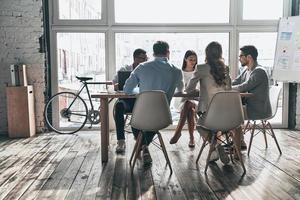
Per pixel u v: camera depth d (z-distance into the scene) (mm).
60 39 5840
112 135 5457
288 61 5559
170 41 5914
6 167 3730
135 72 3707
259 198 2840
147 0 5824
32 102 5523
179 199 2834
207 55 3676
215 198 2850
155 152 4336
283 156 4129
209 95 3609
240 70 5094
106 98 3850
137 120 3463
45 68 5688
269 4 5973
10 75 5598
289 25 5570
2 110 5625
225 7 5941
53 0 5688
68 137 5352
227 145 4043
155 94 3400
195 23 5875
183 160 3969
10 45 5586
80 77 5555
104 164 3832
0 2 5520
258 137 5219
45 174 3482
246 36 5996
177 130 4570
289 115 6047
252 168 3654
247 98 4109
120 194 2945
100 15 5805
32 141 5062
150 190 3039
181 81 3846
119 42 5875
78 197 2879
